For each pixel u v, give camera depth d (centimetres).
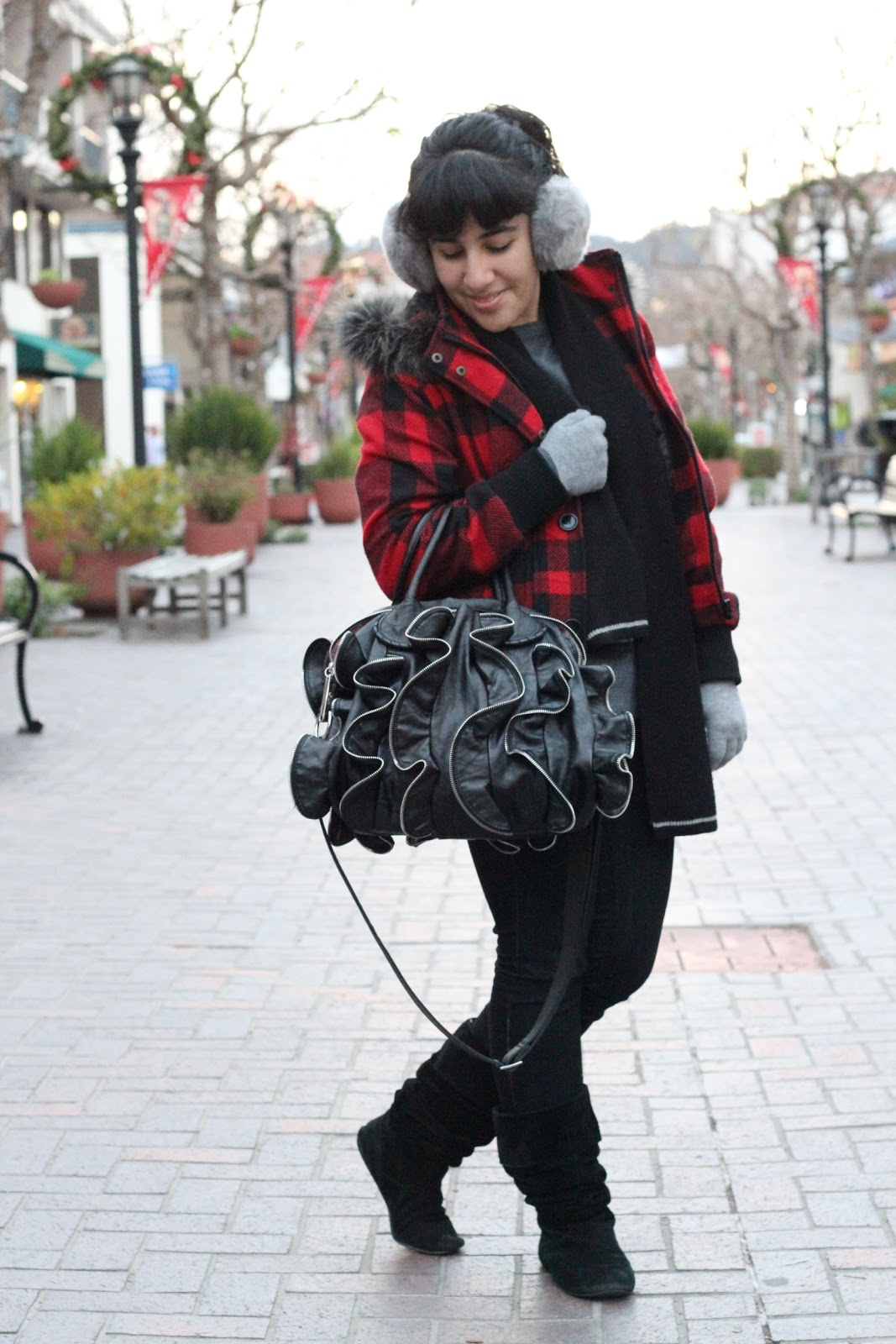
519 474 247
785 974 461
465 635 240
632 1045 406
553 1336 269
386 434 257
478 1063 280
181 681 1023
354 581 1686
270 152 2288
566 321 262
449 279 255
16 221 3155
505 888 260
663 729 258
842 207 3222
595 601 253
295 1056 402
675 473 270
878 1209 311
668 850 268
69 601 1311
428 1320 276
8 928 519
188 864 598
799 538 2088
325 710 252
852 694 918
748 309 3484
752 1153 338
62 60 2902
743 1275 287
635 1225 308
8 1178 334
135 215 1580
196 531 1716
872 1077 379
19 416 2880
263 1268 295
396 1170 295
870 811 650
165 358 4841
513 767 231
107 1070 393
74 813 679
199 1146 348
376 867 591
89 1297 286
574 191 250
